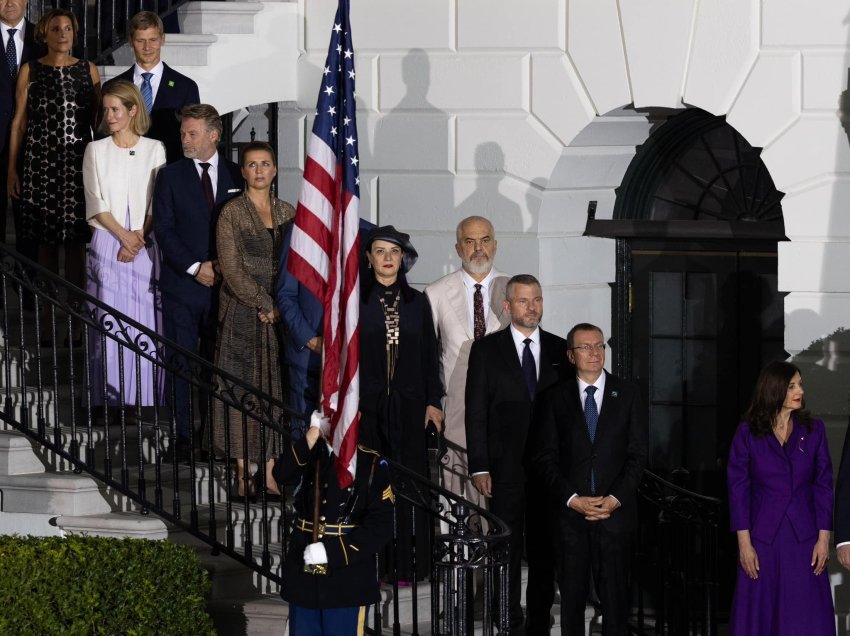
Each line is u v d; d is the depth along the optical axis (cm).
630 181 3872
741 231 3769
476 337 3297
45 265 3575
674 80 3600
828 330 3503
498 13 3731
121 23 3984
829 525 3067
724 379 3856
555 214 3788
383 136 3856
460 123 3781
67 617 2645
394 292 3178
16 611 2595
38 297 3219
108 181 3291
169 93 3531
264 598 3038
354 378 2528
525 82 3731
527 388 3150
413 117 3825
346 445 2512
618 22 3638
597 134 3731
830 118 3475
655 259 3897
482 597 3247
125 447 3191
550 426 3080
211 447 3100
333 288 2573
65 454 3103
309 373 3164
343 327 2550
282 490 2980
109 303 3297
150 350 3319
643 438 3073
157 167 3331
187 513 3166
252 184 3222
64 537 2869
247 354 3203
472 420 3138
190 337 3294
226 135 4094
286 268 3138
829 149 3478
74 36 3556
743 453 3094
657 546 3506
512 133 3744
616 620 3039
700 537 3534
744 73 3538
